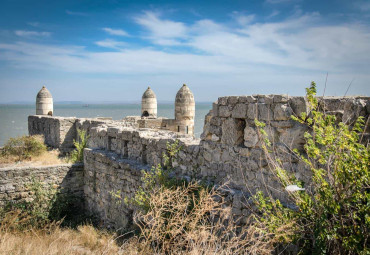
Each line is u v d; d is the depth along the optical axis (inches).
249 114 252.1
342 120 196.7
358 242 163.2
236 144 267.0
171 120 910.4
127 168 396.2
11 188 464.1
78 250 297.1
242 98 258.4
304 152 218.4
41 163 625.0
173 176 329.1
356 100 193.0
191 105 901.8
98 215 469.4
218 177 282.8
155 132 438.3
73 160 598.9
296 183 193.9
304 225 182.9
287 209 195.5
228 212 232.2
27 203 466.9
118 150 459.8
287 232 181.2
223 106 278.1
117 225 414.6
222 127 279.4
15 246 267.1
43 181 487.8
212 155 290.7
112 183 431.8
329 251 177.8
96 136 547.2
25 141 703.7
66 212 492.1
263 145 209.3
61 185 500.4
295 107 223.6
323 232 172.9
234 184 265.9
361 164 162.1
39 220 445.4
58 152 800.9
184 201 253.4
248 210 239.1
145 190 349.7
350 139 165.5
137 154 415.5
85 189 511.2
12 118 3882.9
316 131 187.9
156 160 374.0
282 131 228.8
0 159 652.1
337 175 169.8
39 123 984.9
